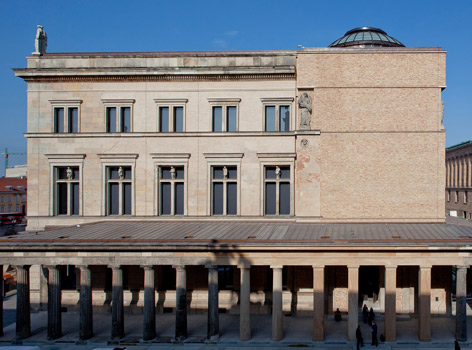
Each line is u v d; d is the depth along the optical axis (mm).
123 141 38219
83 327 28750
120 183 38562
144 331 28469
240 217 37188
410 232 30828
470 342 27109
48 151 38688
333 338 28328
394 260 27469
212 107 38219
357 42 50062
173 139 37906
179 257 28375
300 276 34406
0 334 29969
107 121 38938
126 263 28594
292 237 29203
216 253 28250
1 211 109125
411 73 36031
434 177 35719
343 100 36312
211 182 37812
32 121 39000
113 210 39188
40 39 39469
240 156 37250
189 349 27203
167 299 35781
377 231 31422
